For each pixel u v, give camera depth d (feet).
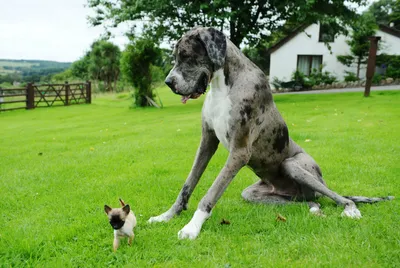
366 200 13.02
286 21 61.82
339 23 62.13
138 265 9.24
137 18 56.44
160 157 22.08
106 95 102.58
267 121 12.23
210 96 11.95
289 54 91.81
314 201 13.58
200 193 15.24
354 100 50.16
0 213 13.78
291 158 13.23
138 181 17.01
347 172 17.38
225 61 11.38
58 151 26.27
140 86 59.82
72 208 13.74
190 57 11.09
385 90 63.98
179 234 10.75
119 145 26.53
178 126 34.65
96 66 131.13
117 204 13.97
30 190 16.53
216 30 11.10
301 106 46.24
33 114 58.80
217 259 9.41
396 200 13.51
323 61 89.56
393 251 9.46
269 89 12.32
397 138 24.25
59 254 9.96
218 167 19.33
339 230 10.78
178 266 9.13
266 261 9.19
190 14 56.59
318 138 25.54
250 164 13.02
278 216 11.76
